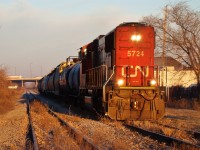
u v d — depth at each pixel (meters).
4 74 52.09
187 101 33.84
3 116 25.39
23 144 12.54
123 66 19.42
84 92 26.14
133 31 19.62
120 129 15.81
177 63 41.84
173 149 11.00
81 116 22.97
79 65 29.05
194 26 39.41
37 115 24.27
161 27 40.56
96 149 10.41
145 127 16.42
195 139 13.21
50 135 14.63
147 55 19.70
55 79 45.19
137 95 18.84
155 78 19.80
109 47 20.25
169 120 19.06
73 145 11.67
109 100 18.61
